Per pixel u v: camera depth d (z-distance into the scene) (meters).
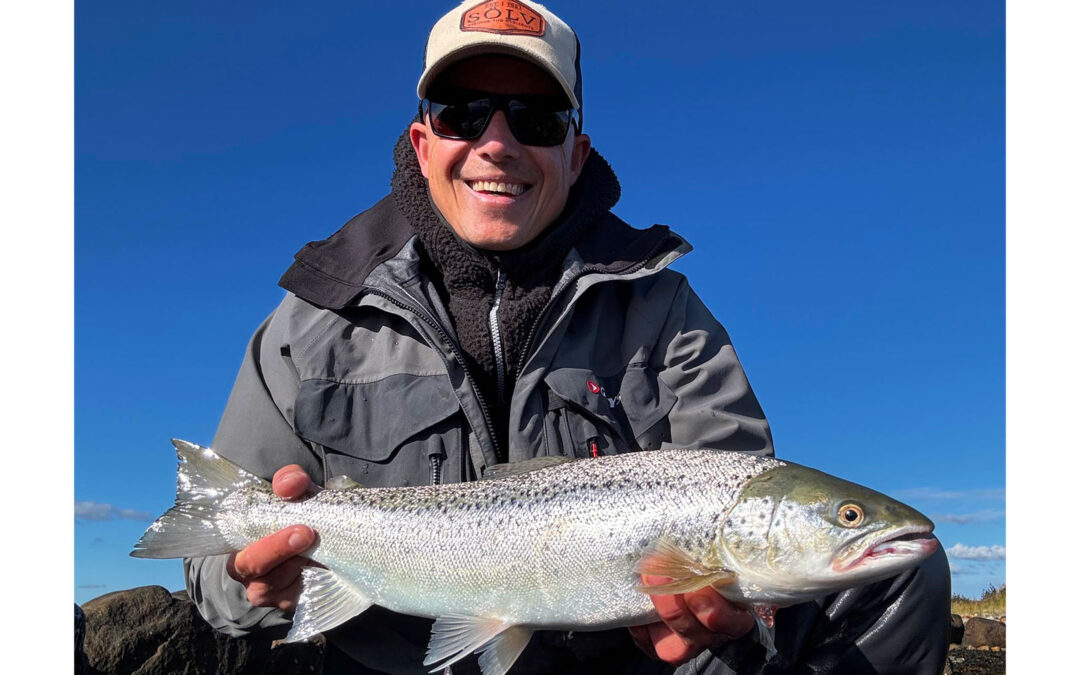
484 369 0.76
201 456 0.69
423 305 0.74
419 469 0.71
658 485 0.63
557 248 0.77
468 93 0.75
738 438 0.76
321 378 0.73
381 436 0.72
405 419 0.72
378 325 0.76
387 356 0.74
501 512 0.64
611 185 0.84
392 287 0.74
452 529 0.64
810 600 0.68
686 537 0.61
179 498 0.69
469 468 0.71
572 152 0.79
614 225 0.83
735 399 0.77
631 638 0.71
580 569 0.62
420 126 0.78
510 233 0.75
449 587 0.64
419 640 0.70
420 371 0.74
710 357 0.79
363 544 0.65
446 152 0.75
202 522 0.68
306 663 1.37
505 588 0.63
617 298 0.79
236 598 0.72
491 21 0.74
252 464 0.74
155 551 0.68
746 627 0.61
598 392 0.74
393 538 0.65
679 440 0.76
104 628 1.19
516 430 0.71
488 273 0.77
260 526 0.67
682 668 0.71
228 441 0.76
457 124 0.75
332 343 0.75
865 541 0.60
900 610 0.72
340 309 0.76
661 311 0.79
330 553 0.66
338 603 0.66
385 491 0.67
